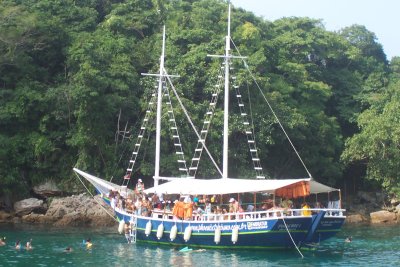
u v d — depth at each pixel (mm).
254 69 65000
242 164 61906
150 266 32688
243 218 37000
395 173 65438
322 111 72000
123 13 72125
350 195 77438
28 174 59438
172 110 54969
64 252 37469
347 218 64250
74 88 58219
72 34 65688
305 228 36500
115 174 58688
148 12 72250
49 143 58406
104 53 62625
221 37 68125
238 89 60500
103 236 45688
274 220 35562
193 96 63312
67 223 54438
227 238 37406
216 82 61062
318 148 70062
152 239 40781
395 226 58531
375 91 80688
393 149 65062
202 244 38500
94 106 57750
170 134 58406
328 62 86062
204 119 60250
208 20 71625
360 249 40656
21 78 62094
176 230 39000
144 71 66812
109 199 45562
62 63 64875
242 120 60281
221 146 60281
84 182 57625
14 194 57812
